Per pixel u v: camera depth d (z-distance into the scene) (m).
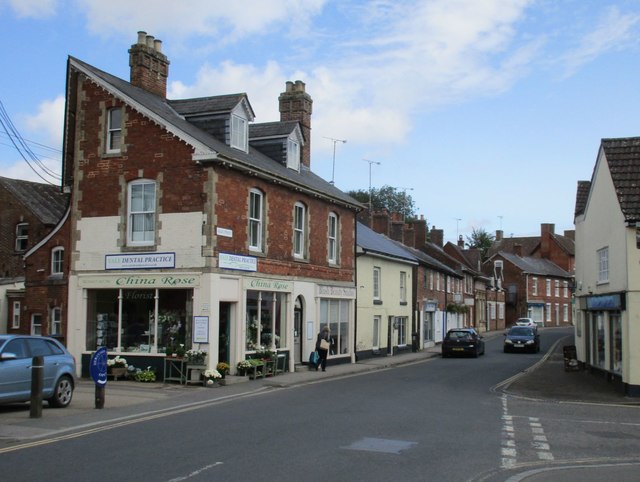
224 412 15.19
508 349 43.00
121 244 22.62
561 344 49.62
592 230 25.11
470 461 10.46
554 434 13.24
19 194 34.59
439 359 37.25
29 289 27.97
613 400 19.28
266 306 24.81
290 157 28.83
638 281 19.62
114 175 23.00
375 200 91.25
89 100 23.61
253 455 10.33
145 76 25.75
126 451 10.51
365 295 34.69
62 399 15.52
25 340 15.01
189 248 21.66
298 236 27.58
